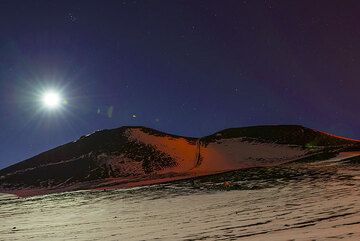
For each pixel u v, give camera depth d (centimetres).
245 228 900
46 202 2848
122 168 8300
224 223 1029
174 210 1591
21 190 7475
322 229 752
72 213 1872
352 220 823
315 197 1489
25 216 1897
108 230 1125
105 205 2184
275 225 892
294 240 661
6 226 1495
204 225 1030
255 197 1833
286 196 1697
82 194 3372
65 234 1112
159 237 892
